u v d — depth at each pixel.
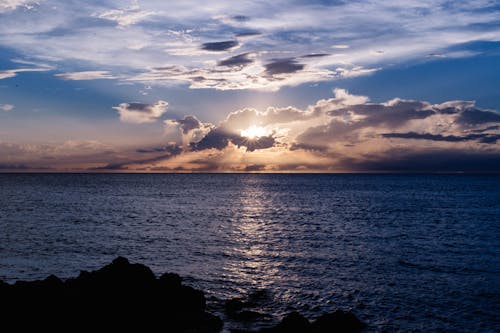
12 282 27.38
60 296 20.30
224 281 28.41
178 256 36.28
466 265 33.31
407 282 28.23
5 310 19.12
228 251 38.72
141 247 40.34
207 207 86.88
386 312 22.62
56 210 75.94
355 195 130.00
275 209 83.12
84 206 85.00
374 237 47.72
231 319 21.55
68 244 41.25
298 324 19.16
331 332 19.64
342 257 36.25
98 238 45.16
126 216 67.81
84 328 19.23
